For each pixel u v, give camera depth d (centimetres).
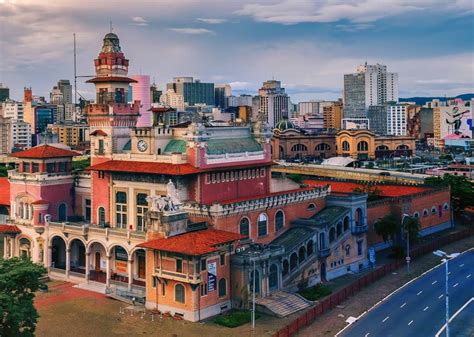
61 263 11969
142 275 10656
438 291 10181
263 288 9562
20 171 12238
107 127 11700
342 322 8669
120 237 10281
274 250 9706
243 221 10381
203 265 8925
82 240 10888
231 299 9450
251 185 11544
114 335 8238
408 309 9250
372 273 10794
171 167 10444
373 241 13125
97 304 9638
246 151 11469
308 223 11038
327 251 10944
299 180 16750
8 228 11862
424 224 14738
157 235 9469
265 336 8169
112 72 12231
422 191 14862
